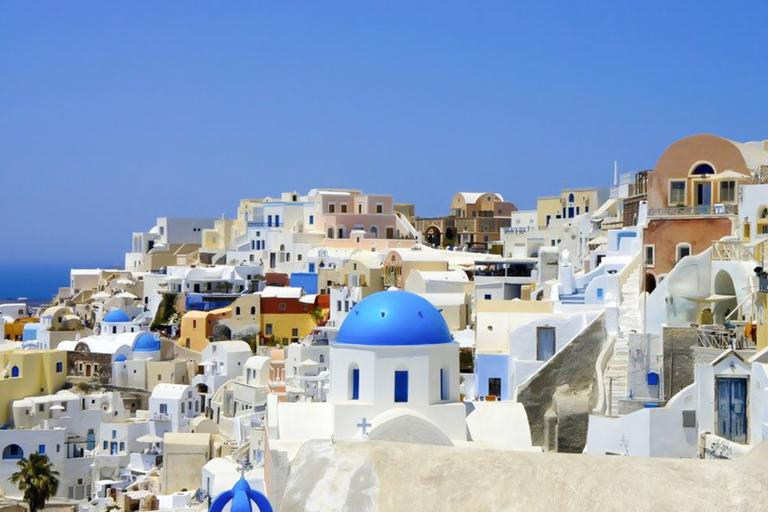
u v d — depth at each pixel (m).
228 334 133.88
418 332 50.84
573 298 73.06
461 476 36.38
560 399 55.38
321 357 107.62
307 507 36.72
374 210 162.00
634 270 70.88
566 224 127.69
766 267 54.41
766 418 42.97
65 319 137.38
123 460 107.75
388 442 38.38
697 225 65.12
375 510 36.16
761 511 33.72
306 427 49.72
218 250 173.88
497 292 96.06
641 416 48.12
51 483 96.50
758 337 51.56
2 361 114.44
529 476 35.91
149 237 191.62
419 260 123.62
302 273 141.75
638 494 34.81
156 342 127.06
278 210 167.25
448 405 50.62
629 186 98.31
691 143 70.06
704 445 45.94
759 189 61.41
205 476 87.75
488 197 180.38
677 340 53.53
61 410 110.44
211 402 116.44
